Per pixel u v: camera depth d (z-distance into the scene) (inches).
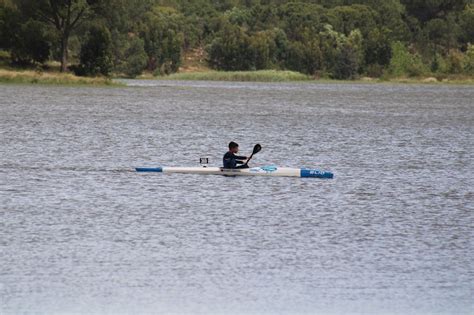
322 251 3676.2
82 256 3533.5
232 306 3019.2
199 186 5123.0
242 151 7017.7
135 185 5142.7
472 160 6683.1
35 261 3452.3
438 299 3107.8
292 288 3198.8
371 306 3036.4
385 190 5157.5
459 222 4286.4
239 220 4224.9
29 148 6766.7
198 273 3346.5
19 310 2945.4
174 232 3954.2
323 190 5093.5
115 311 2955.2
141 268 3395.7
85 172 5605.3
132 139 7613.2
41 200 4640.8
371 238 3912.4
